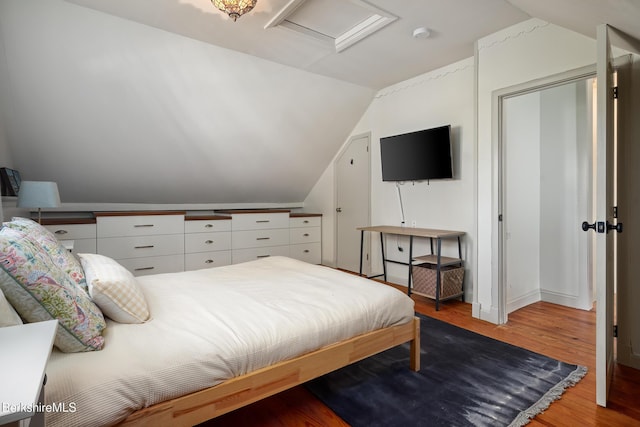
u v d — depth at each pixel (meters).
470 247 3.57
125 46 2.85
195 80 3.35
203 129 3.84
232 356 1.40
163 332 1.45
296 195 5.81
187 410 1.30
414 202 4.13
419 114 4.01
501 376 2.12
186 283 2.26
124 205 4.46
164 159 3.98
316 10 2.68
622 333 2.25
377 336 1.96
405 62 3.61
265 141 4.40
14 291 1.13
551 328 2.93
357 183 4.93
